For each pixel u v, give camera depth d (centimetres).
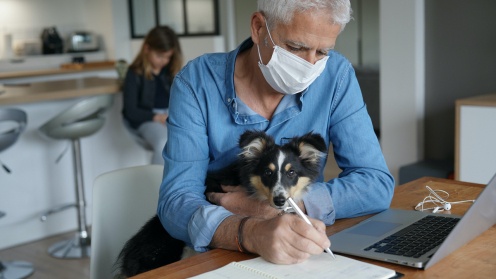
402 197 171
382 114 441
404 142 433
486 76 402
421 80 425
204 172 159
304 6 137
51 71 657
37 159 400
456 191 174
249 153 150
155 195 192
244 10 688
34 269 351
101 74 684
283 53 144
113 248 183
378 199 153
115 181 186
